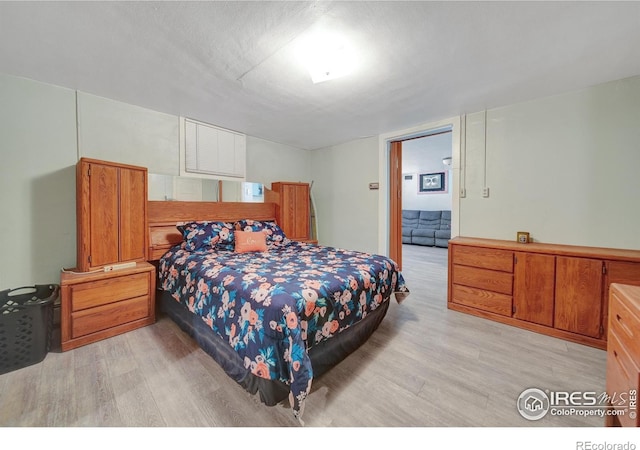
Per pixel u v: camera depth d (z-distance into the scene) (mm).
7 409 1313
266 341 1300
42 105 2186
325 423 1256
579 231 2342
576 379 1571
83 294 1933
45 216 2221
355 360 1787
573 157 2352
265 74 2037
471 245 2520
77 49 1719
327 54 1765
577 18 1433
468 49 1726
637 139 2078
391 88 2287
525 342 2018
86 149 2404
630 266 1813
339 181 4371
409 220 7469
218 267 1952
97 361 1743
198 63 1885
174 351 1878
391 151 3975
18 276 2119
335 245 4461
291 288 1478
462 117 2953
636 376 821
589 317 1952
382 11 1384
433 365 1728
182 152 3023
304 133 3721
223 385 1520
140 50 1732
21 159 2111
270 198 4004
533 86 2264
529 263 2203
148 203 2689
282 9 1366
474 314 2523
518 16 1421
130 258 2305
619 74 2057
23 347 1655
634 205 2105
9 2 1297
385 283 2203
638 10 1363
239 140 3623
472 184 2938
